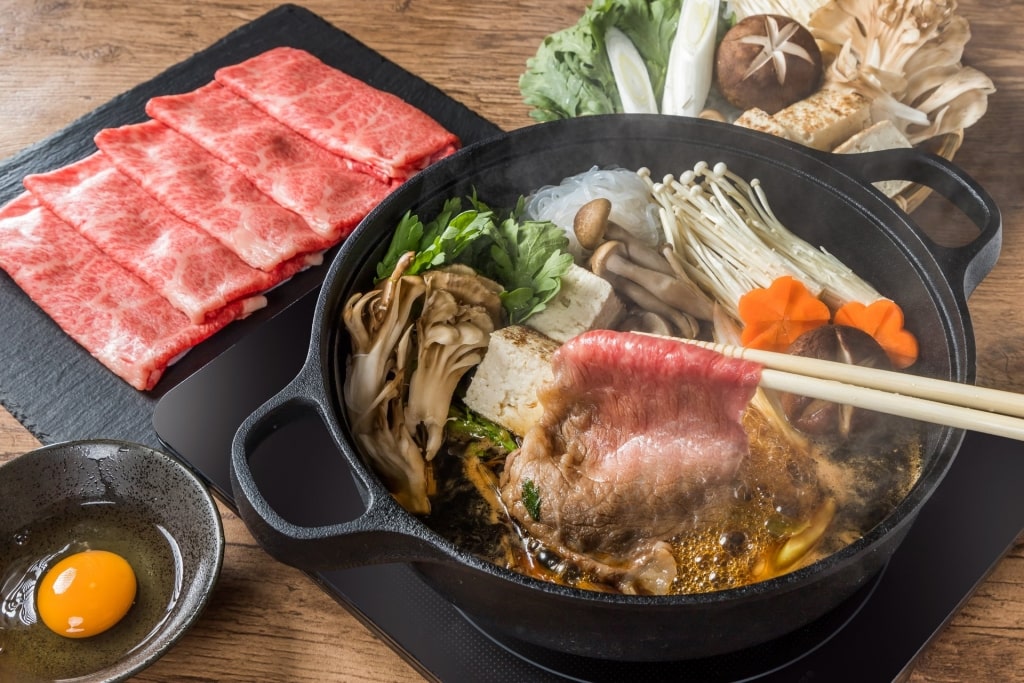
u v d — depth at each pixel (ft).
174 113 3.30
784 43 3.07
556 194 2.96
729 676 2.50
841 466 2.63
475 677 2.52
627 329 2.84
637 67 3.17
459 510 2.64
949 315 2.57
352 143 3.22
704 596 2.25
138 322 2.99
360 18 3.62
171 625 2.53
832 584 2.35
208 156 3.26
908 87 3.14
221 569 2.58
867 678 2.49
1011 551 2.68
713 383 2.40
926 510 2.63
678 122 2.81
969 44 3.38
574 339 2.47
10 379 2.96
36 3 3.67
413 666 2.57
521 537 2.60
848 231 2.81
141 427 2.90
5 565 2.63
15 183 3.28
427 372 2.69
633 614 2.29
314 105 3.31
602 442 2.53
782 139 2.78
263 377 2.85
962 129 3.12
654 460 2.49
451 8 3.63
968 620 2.62
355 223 3.13
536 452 2.55
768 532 2.52
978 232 3.06
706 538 2.52
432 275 2.71
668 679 2.51
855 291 2.81
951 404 2.39
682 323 2.85
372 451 2.65
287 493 2.69
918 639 2.52
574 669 2.52
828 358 2.66
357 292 2.70
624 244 2.85
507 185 2.91
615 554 2.53
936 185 2.72
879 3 3.06
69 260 3.09
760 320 2.78
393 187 3.21
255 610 2.65
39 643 2.57
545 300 2.77
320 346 2.50
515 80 3.46
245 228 3.09
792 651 2.52
